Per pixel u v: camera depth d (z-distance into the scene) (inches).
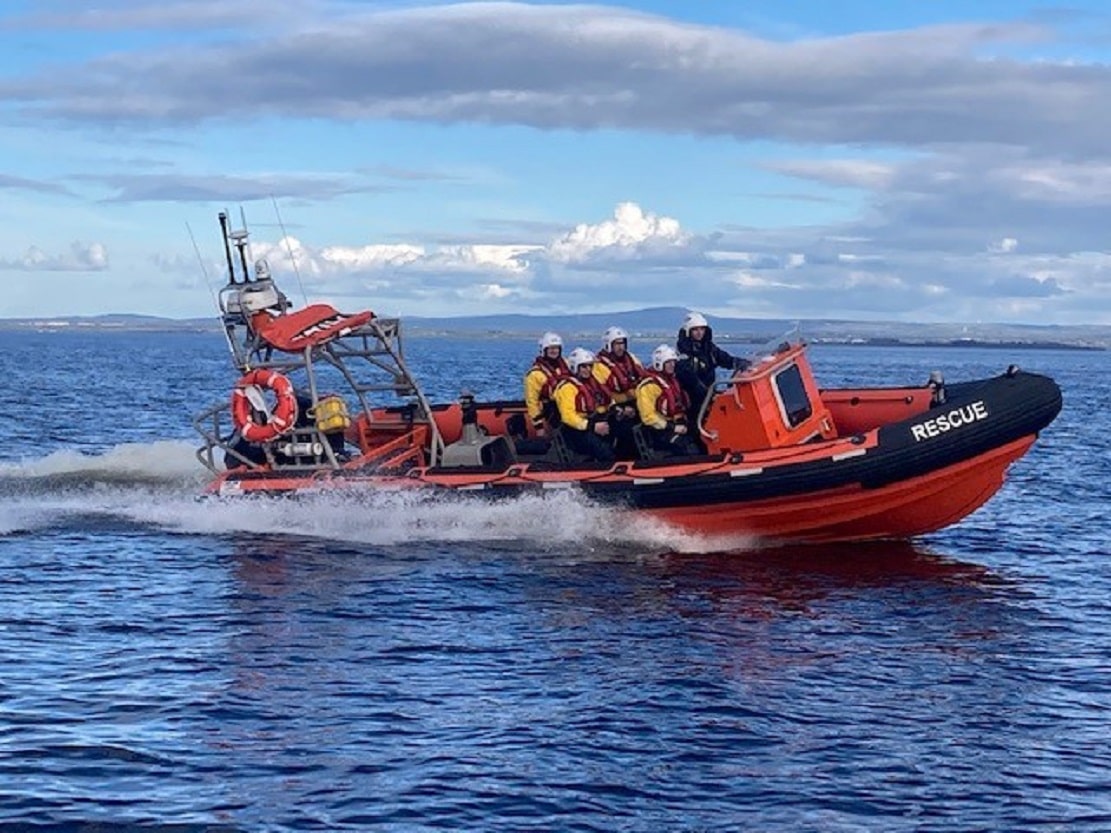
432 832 248.4
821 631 393.7
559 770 278.4
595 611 414.6
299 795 263.4
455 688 332.2
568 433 530.3
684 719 310.8
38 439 946.1
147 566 471.8
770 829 252.2
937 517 517.3
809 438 524.1
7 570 462.9
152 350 4938.5
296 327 558.9
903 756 289.0
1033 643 383.9
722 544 515.5
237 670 344.8
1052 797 267.1
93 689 326.0
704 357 525.7
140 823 249.1
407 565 476.4
